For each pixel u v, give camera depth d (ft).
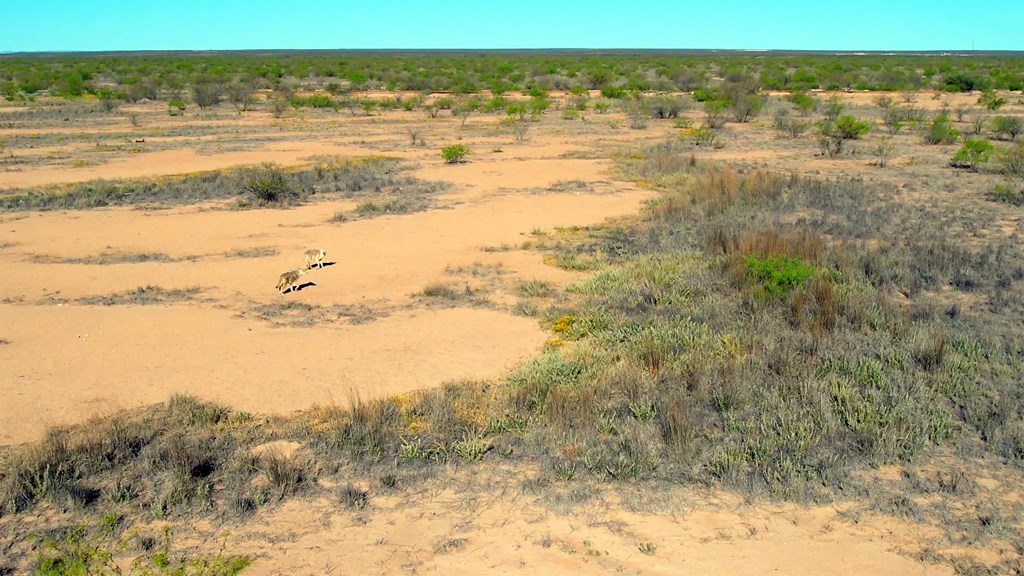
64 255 56.39
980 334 39.11
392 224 67.21
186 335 40.52
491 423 30.14
